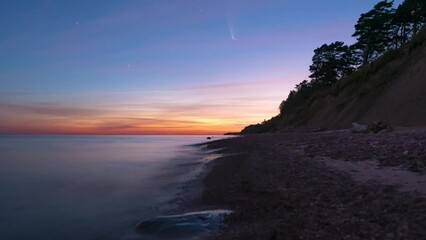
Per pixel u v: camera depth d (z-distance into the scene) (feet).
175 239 23.79
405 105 97.60
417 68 104.32
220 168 59.62
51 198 40.57
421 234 16.90
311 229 20.02
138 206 35.70
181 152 122.62
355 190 27.61
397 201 22.86
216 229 24.77
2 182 53.88
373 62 149.79
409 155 39.06
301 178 36.22
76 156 112.57
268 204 28.58
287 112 270.05
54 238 26.12
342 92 168.45
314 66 245.86
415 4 163.84
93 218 31.32
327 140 73.82
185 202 36.19
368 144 54.08
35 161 93.81
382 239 17.07
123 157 105.40
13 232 27.53
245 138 144.05
